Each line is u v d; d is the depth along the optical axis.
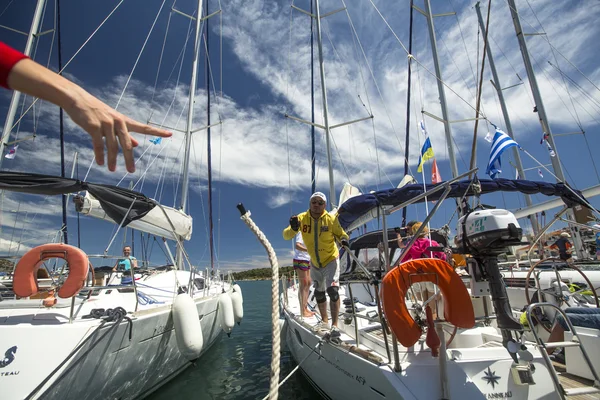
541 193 4.07
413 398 2.12
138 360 3.94
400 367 2.30
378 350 2.78
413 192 3.88
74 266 3.38
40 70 0.62
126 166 0.70
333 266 3.60
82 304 3.85
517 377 2.05
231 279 9.80
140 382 4.17
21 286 3.31
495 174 3.89
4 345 2.91
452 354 2.38
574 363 2.57
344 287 6.08
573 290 3.93
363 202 3.80
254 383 4.97
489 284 2.19
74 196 4.81
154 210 5.66
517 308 4.22
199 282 7.21
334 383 3.32
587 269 4.34
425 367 2.30
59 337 3.06
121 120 0.68
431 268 2.16
